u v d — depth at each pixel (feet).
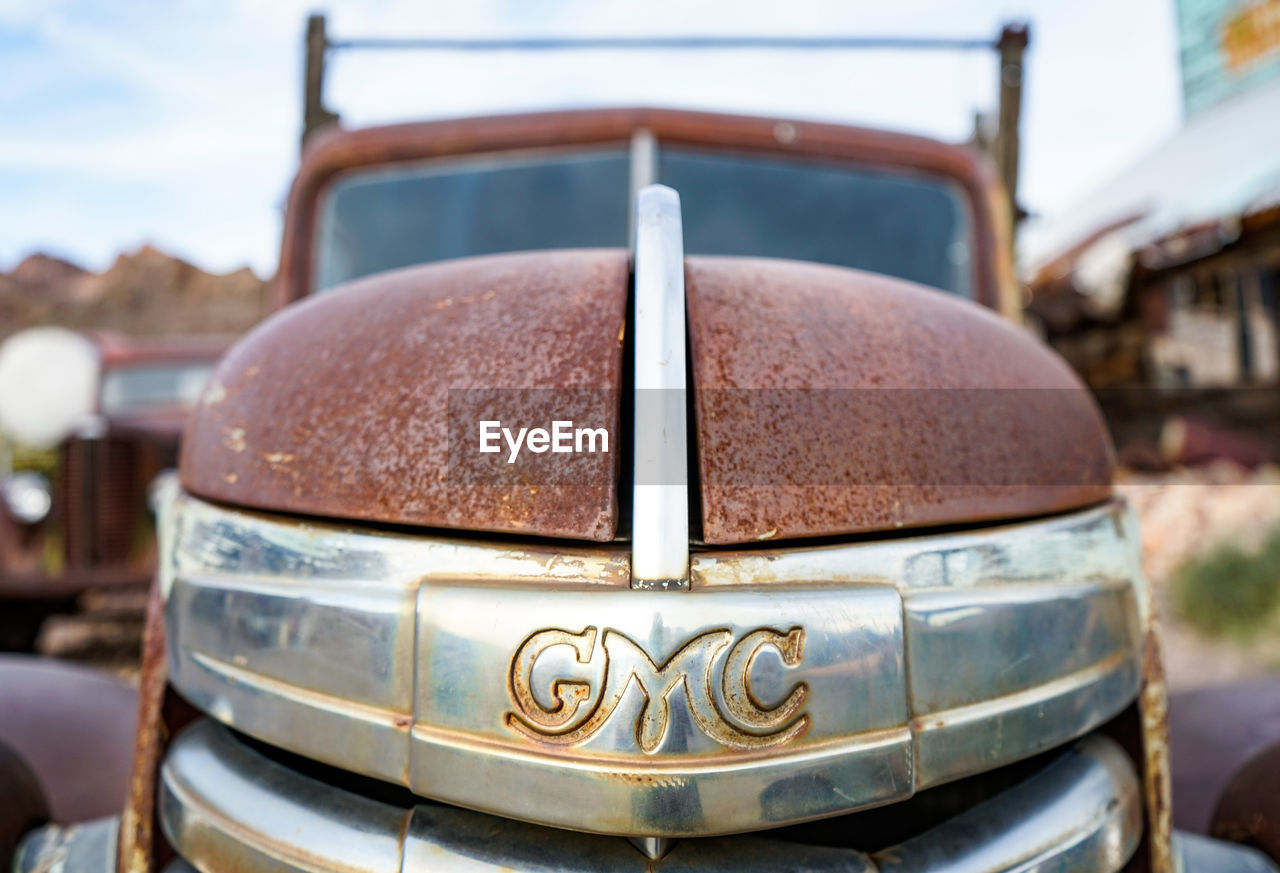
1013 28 7.63
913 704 2.85
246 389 3.50
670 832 2.59
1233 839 4.09
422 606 2.81
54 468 11.36
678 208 3.01
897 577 2.92
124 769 4.63
